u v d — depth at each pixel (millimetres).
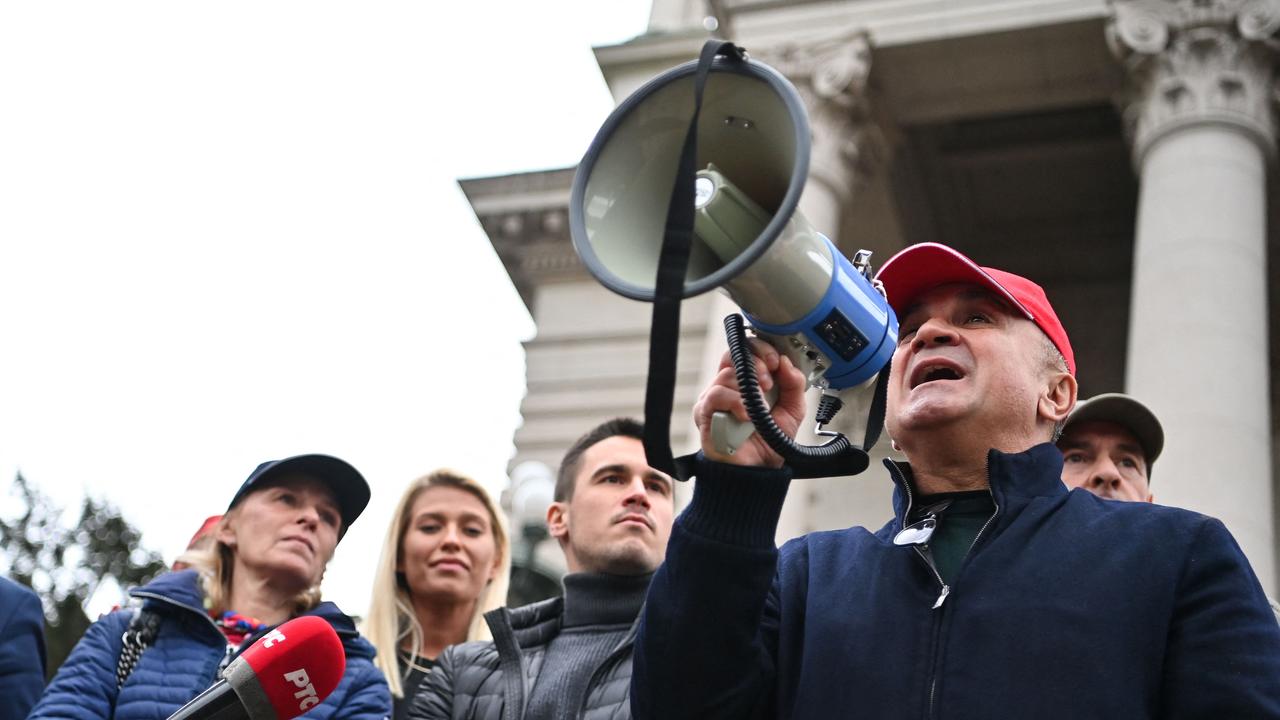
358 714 4188
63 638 16797
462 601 5375
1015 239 16656
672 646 2729
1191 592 2666
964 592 2748
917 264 3164
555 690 4113
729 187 2527
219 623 4434
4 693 4320
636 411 14812
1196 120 11867
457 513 5422
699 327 14344
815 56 13664
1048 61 13477
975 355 3057
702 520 2713
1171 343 10672
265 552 4590
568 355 15500
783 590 3041
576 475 4727
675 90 2588
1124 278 16188
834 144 13406
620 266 2545
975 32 13422
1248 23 12219
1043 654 2613
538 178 16359
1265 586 9609
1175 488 9961
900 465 3100
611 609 4363
